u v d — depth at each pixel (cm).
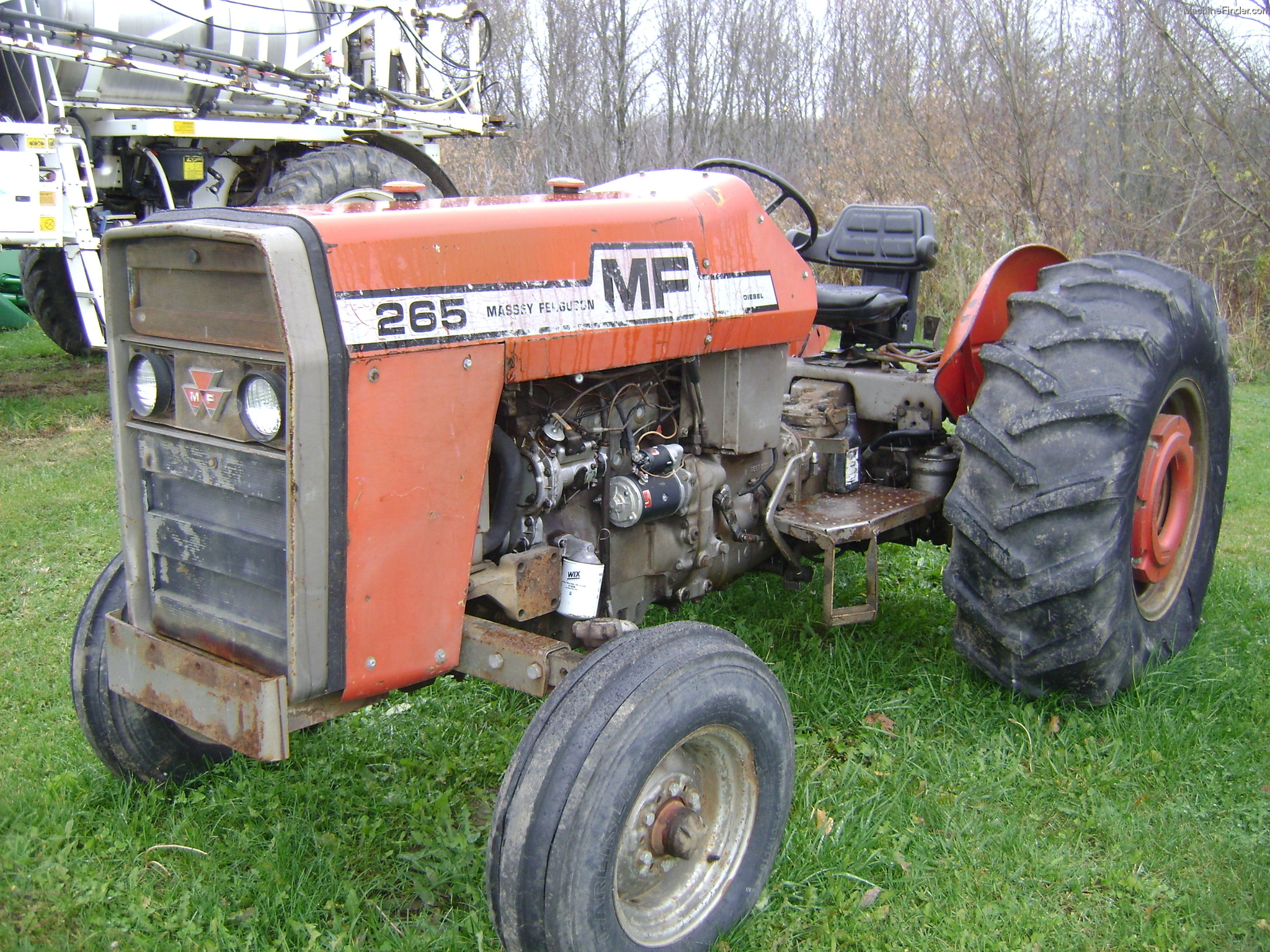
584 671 209
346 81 746
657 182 288
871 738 309
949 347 341
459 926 229
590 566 253
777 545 321
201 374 206
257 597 212
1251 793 279
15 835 251
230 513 212
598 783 194
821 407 357
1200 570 358
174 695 216
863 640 370
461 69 882
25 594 415
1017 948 227
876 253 429
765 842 236
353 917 231
